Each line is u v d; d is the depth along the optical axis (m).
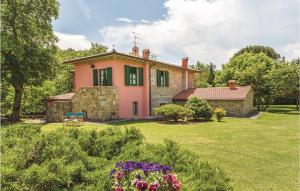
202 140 9.92
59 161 2.67
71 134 3.87
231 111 21.89
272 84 28.17
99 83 18.78
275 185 5.16
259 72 29.34
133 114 19.23
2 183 2.18
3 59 17.11
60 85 28.34
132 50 22.92
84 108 17.48
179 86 25.95
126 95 18.50
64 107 18.28
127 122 15.88
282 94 27.73
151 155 3.45
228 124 15.52
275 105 36.44
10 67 18.77
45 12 20.44
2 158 2.58
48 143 3.17
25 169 2.42
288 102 35.72
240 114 21.45
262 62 32.72
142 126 14.12
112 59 17.69
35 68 19.83
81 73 20.16
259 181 5.38
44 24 20.52
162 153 3.59
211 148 8.46
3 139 3.20
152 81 21.06
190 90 25.94
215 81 38.34
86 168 2.99
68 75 29.12
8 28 18.66
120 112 17.91
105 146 3.69
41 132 3.72
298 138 10.51
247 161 6.89
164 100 22.88
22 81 19.41
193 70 27.77
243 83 29.86
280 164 6.62
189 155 3.57
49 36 21.41
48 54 20.61
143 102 20.31
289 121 17.41
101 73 18.70
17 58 17.72
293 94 27.86
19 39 19.19
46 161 2.66
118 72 17.84
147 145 3.87
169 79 23.92
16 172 2.31
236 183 5.25
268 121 17.42
